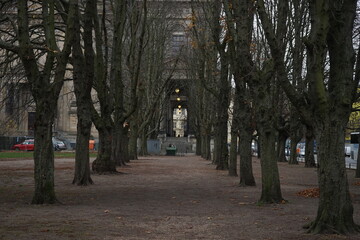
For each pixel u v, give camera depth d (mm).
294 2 18812
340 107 8703
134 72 29922
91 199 14719
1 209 12023
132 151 46594
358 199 15414
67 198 14891
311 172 31703
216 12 24719
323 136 8836
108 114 25062
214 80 31547
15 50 13219
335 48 8805
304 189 18984
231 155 25641
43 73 12828
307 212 12047
